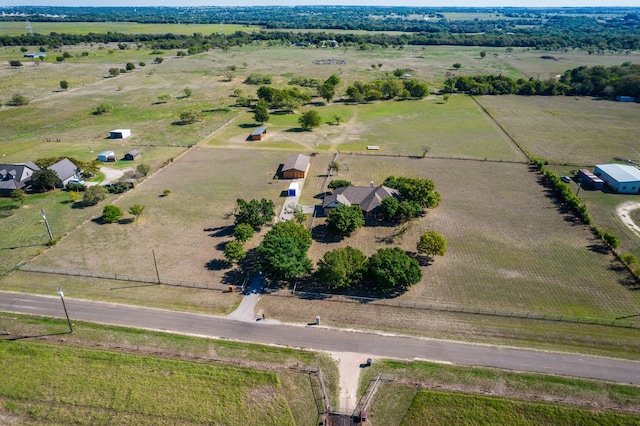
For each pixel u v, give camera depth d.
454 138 125.06
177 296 59.31
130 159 108.62
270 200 82.62
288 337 51.91
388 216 76.94
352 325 53.88
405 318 55.00
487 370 47.19
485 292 59.72
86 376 46.53
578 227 76.56
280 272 58.81
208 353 49.50
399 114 152.62
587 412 42.44
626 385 45.28
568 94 180.50
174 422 41.91
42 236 74.25
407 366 47.75
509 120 142.88
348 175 99.00
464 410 42.81
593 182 91.69
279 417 42.44
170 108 158.75
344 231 72.75
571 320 54.16
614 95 171.88
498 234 74.44
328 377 46.53
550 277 62.84
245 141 122.81
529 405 43.06
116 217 78.62
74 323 54.19
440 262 66.62
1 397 44.28
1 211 82.81
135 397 44.12
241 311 56.38
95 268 65.31
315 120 131.88
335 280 57.31
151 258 68.06
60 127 135.88
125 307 57.12
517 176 98.44
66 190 92.12
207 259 67.81
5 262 66.75
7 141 122.31
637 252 68.81
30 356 48.97
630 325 53.12
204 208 84.25
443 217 80.25
